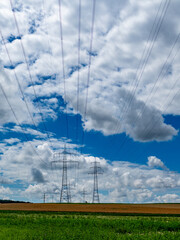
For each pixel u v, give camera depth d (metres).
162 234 18.52
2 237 15.58
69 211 53.94
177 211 61.53
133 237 16.50
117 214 45.75
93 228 21.53
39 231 18.50
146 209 67.69
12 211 52.50
